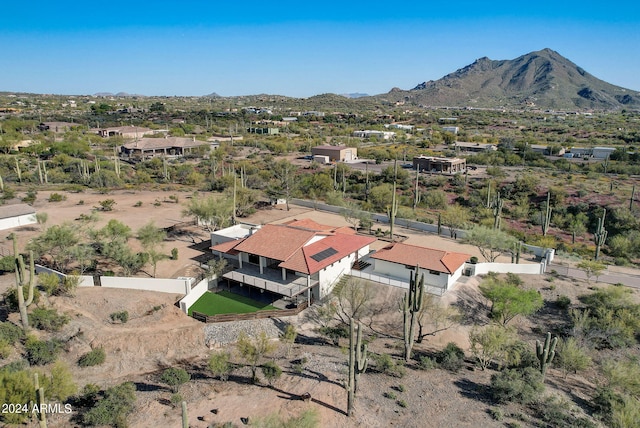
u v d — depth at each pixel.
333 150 119.12
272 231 43.91
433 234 56.91
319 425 22.22
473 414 24.14
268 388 25.72
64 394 22.27
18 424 20.84
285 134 173.25
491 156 120.06
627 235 62.84
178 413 22.94
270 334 33.62
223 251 43.41
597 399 26.53
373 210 71.81
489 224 59.22
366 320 36.78
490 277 41.84
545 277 43.66
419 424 23.05
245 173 86.31
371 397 25.25
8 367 24.81
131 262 39.94
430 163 105.88
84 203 65.06
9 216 50.75
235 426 21.77
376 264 43.06
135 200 68.75
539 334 35.62
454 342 33.94
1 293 33.62
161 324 33.16
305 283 38.59
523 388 25.84
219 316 34.31
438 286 39.69
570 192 82.12
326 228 50.94
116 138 131.75
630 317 35.19
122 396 23.28
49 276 34.22
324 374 27.50
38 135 125.38
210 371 28.19
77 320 31.77
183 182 88.75
